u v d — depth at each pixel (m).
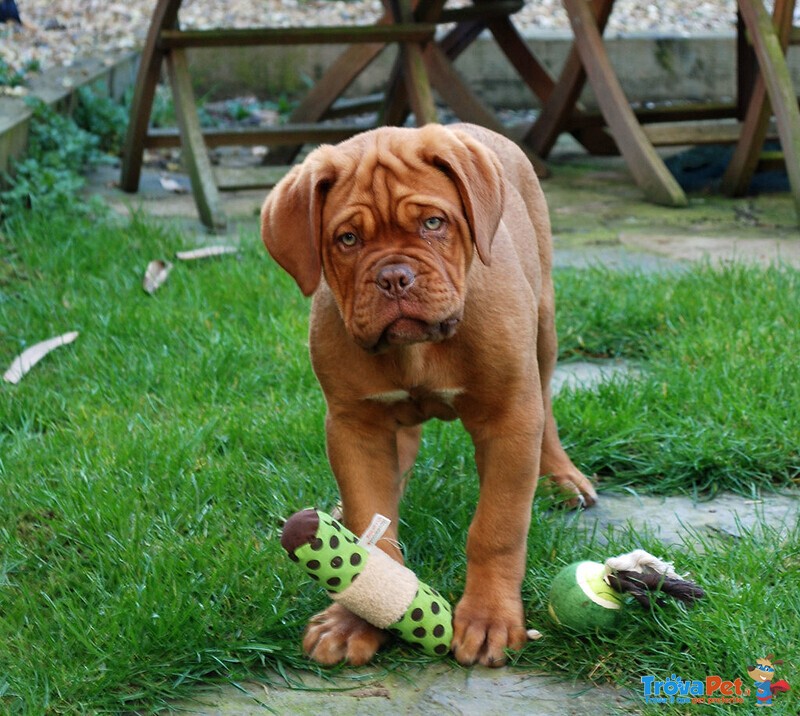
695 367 2.62
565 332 2.88
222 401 2.57
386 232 1.87
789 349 2.63
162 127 5.52
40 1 6.86
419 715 1.81
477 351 1.93
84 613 1.96
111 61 5.77
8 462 2.33
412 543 2.11
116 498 2.19
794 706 1.78
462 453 2.34
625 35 6.34
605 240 3.83
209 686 1.87
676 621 1.89
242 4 6.88
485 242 1.89
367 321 1.86
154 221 3.93
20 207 3.77
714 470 2.32
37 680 1.85
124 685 1.86
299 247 1.89
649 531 2.15
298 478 2.27
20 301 3.03
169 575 2.00
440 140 1.91
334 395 1.97
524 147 5.02
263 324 2.87
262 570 2.03
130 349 2.76
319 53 6.38
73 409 2.54
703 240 3.79
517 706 1.82
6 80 4.99
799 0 6.64
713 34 6.48
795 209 4.16
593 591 1.90
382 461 1.99
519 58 5.11
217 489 2.23
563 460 2.29
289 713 1.82
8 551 2.11
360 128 4.39
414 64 4.27
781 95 3.97
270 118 6.02
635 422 2.42
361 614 1.88
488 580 1.94
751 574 2.00
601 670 1.87
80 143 4.48
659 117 4.93
